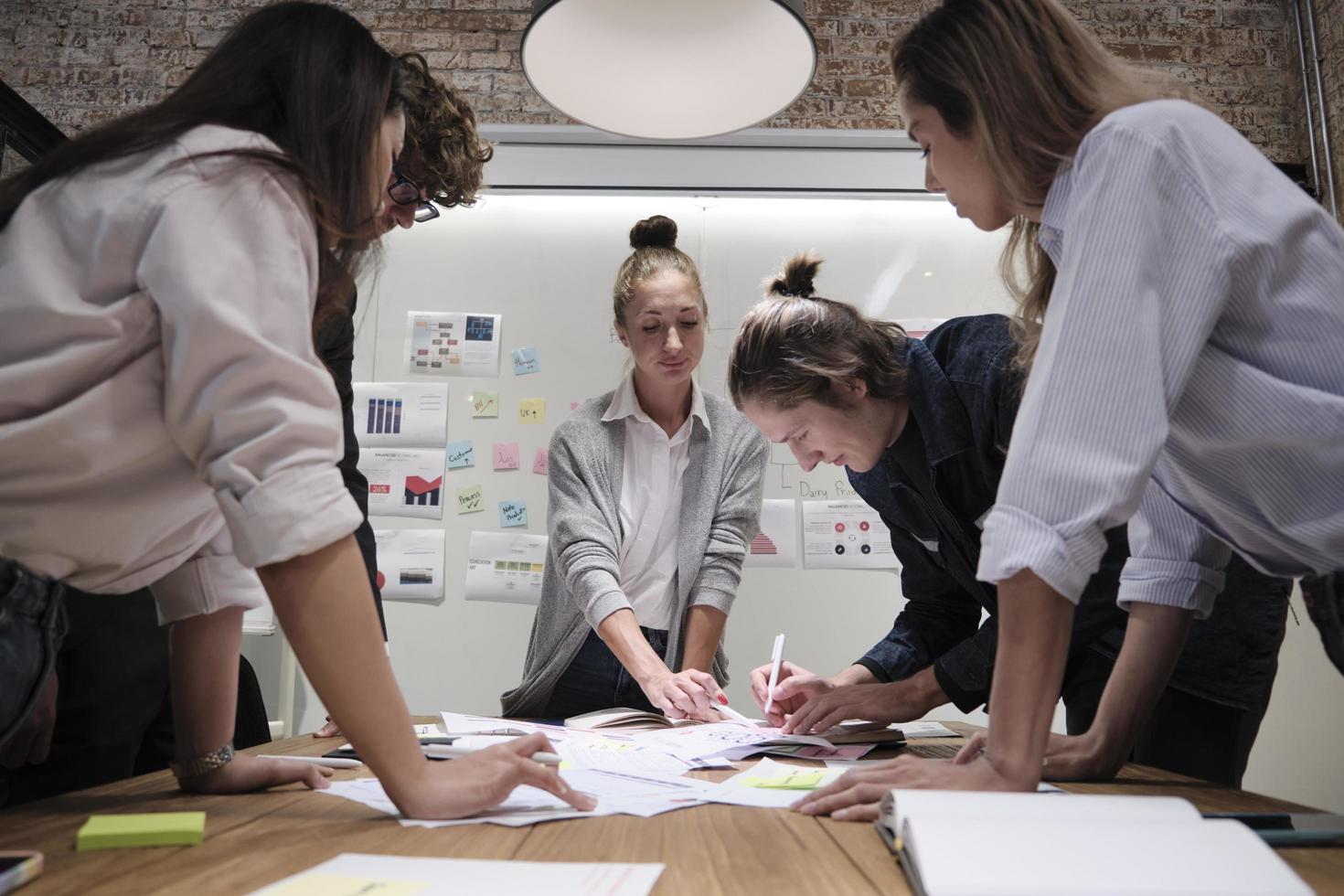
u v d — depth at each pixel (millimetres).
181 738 1013
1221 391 874
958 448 1545
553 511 2168
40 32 3627
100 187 778
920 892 559
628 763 1231
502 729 1601
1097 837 576
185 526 988
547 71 1816
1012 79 939
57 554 830
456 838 726
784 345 1654
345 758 1236
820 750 1428
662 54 1839
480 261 3465
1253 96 3654
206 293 737
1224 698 1365
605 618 1951
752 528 2240
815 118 3578
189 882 588
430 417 3363
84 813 867
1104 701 1147
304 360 788
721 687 2295
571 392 3398
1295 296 846
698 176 3449
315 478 753
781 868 642
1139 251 803
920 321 3465
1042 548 766
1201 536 1146
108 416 772
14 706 781
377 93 951
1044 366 816
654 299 2176
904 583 1861
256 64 908
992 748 810
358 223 941
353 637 772
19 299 748
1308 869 658
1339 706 2908
